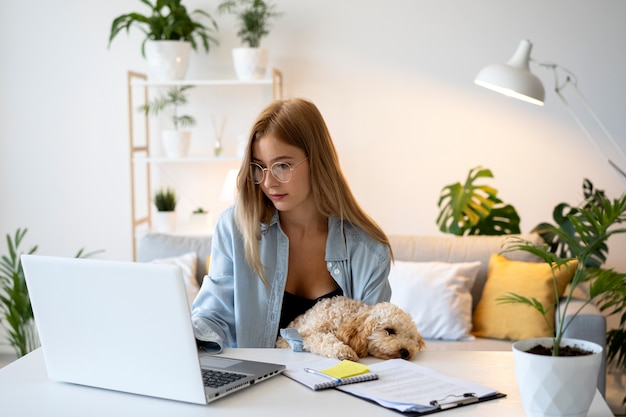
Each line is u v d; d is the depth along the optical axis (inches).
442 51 164.4
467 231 165.5
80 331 60.6
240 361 65.4
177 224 174.9
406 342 67.5
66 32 172.7
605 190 161.9
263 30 163.2
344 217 77.2
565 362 52.3
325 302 73.4
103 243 175.8
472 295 135.3
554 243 142.5
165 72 158.7
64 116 174.1
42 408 57.0
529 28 161.6
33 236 176.6
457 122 165.3
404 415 53.9
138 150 165.2
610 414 55.6
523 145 163.9
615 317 161.3
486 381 61.6
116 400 58.5
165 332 56.5
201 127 171.9
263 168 73.9
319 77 167.6
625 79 160.1
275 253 77.9
